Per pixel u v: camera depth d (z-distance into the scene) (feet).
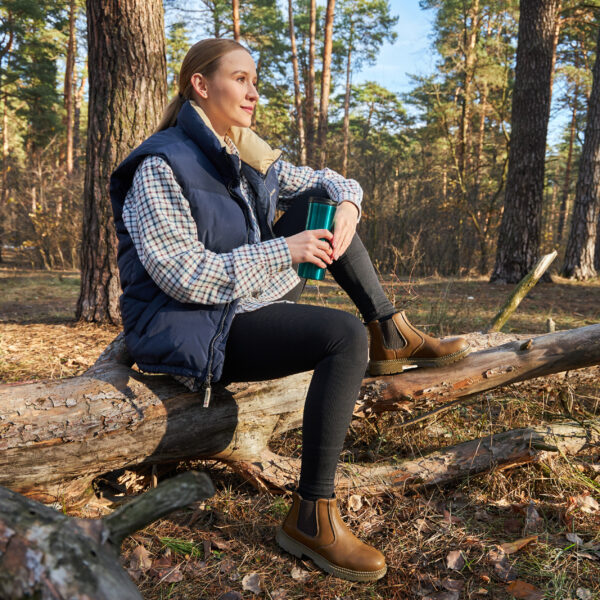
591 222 39.60
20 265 51.29
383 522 6.29
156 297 5.30
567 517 6.31
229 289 5.09
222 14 82.02
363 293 6.67
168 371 5.16
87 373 6.05
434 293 26.86
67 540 2.58
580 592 5.14
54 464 5.40
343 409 5.28
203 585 5.27
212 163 5.47
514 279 35.37
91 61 15.90
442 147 59.41
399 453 7.76
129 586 2.64
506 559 5.65
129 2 15.42
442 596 5.15
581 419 7.96
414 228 42.14
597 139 39.19
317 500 5.45
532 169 34.58
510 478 7.09
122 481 6.49
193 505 6.56
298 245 5.32
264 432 6.68
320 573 5.47
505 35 61.21
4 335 15.78
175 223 5.12
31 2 77.36
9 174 58.80
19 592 2.41
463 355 6.91
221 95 5.65
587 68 77.25
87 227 16.97
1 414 5.18
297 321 5.29
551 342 7.13
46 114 86.94
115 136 16.08
